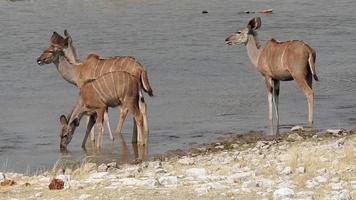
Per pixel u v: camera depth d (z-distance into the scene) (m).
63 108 64.81
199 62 88.44
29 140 53.78
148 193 32.72
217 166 40.88
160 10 144.50
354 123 56.88
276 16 134.25
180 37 108.56
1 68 85.62
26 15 137.00
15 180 38.22
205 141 52.16
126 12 141.38
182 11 142.75
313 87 73.06
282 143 49.56
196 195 32.03
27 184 36.34
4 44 103.19
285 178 35.62
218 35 110.06
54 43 55.09
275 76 57.94
